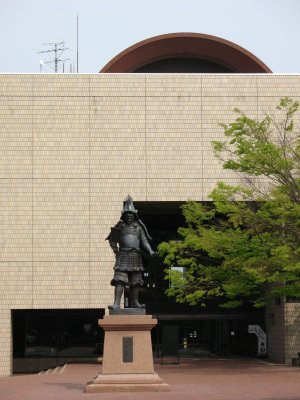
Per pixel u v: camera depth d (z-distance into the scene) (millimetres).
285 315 42594
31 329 46406
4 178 43312
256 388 25078
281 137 39281
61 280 42844
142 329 24438
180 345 47250
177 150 43719
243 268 34750
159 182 43531
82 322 46594
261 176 42906
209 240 35719
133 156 43656
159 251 37312
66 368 38875
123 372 24141
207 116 43906
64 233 43125
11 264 42906
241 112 40062
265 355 47312
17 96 43719
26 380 30375
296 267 32656
